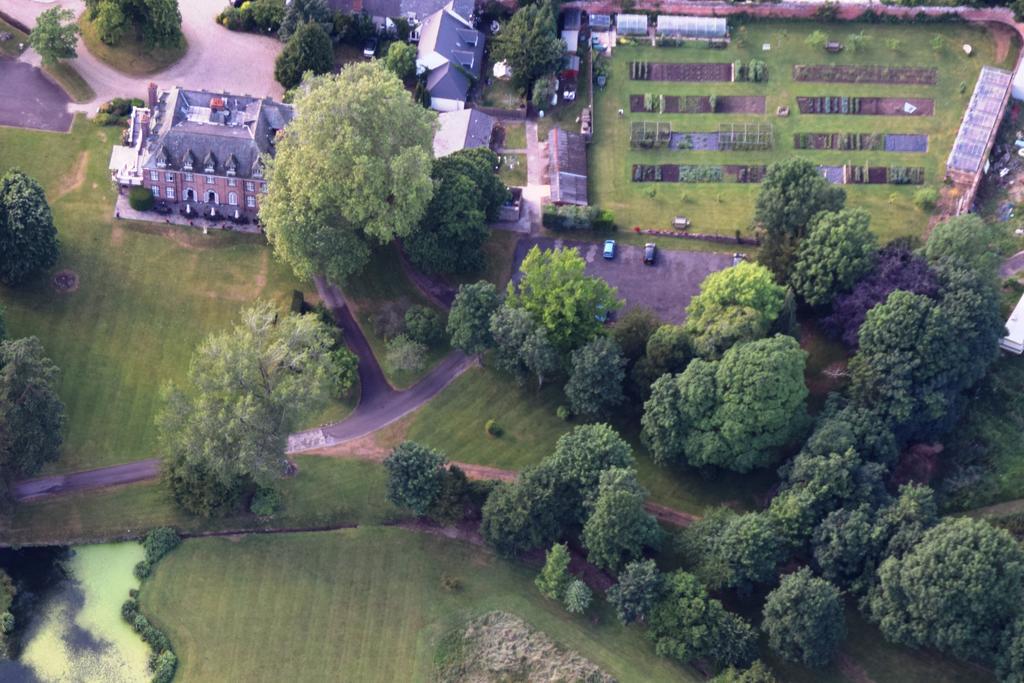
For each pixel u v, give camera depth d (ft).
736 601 621.31
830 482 609.83
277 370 625.41
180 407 619.26
